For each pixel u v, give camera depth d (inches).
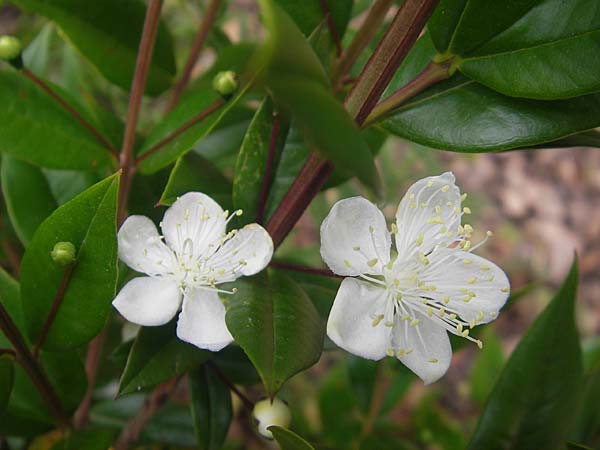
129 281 3.1
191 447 4.7
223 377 3.7
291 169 3.3
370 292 3.0
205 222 3.1
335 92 3.7
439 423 6.0
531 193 11.5
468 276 3.2
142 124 6.0
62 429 3.7
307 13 3.6
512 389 3.8
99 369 4.7
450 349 3.1
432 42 3.2
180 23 6.9
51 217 2.8
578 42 2.9
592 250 11.4
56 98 3.8
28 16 6.0
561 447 3.9
